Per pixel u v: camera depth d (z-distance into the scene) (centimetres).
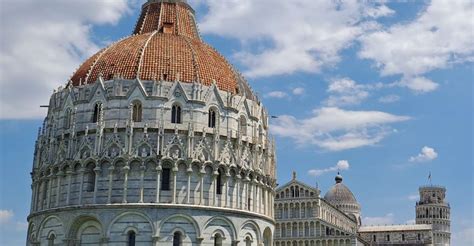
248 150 8950
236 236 8344
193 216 8012
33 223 8856
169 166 8156
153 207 7888
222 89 9050
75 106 8675
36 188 8988
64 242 8088
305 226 17312
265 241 9262
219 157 8425
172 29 10106
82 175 8181
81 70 9494
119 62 8981
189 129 8319
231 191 8469
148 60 8919
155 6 10569
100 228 7981
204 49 9712
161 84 8500
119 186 8044
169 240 7869
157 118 8319
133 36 9888
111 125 8338
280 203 17725
